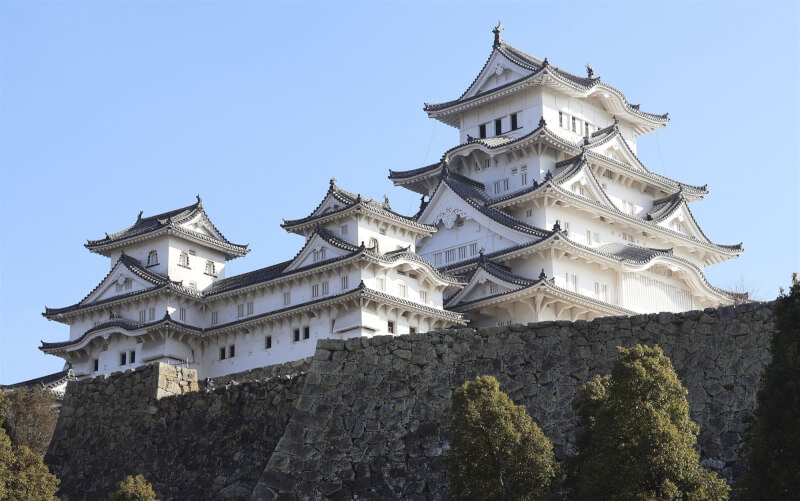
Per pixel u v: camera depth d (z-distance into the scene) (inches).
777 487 1672.0
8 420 3046.3
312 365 2207.2
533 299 4020.7
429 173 4724.4
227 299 4153.5
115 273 4254.4
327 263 3865.7
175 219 4264.3
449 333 2170.3
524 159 4591.5
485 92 4785.9
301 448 2138.3
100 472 2485.2
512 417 1889.8
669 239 4766.2
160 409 2470.5
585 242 4493.1
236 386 2389.3
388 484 2075.5
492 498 1836.9
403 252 3902.6
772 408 1707.7
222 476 2313.0
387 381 2159.2
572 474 1849.2
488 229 4375.0
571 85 4697.3
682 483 1760.6
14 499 2158.0
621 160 4810.5
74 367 4227.4
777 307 1793.8
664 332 2094.0
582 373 2092.8
